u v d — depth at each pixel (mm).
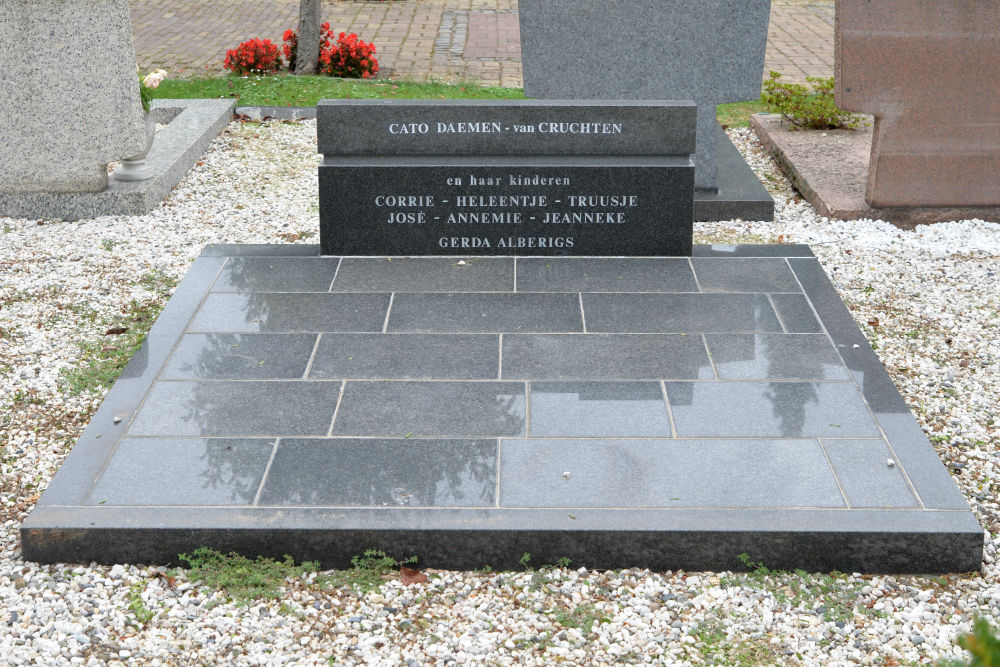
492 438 4512
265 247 6887
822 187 8305
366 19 18469
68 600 3744
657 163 6520
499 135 6469
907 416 4688
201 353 5332
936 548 3875
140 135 7848
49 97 7543
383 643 3559
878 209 7816
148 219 7812
